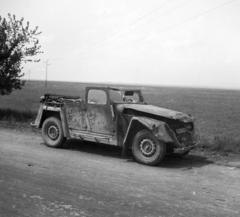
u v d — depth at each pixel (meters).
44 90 62.16
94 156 7.97
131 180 5.82
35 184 5.33
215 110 27.70
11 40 15.32
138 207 4.40
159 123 7.03
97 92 8.02
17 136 10.66
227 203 4.68
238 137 11.61
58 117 9.09
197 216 4.12
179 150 6.96
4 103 26.12
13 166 6.53
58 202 4.51
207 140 10.10
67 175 5.99
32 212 4.12
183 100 46.59
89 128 8.18
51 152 8.24
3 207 4.29
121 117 7.68
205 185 5.65
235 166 7.31
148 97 55.00
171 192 5.15
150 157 7.12
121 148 9.11
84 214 4.09
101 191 5.07
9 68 15.37
